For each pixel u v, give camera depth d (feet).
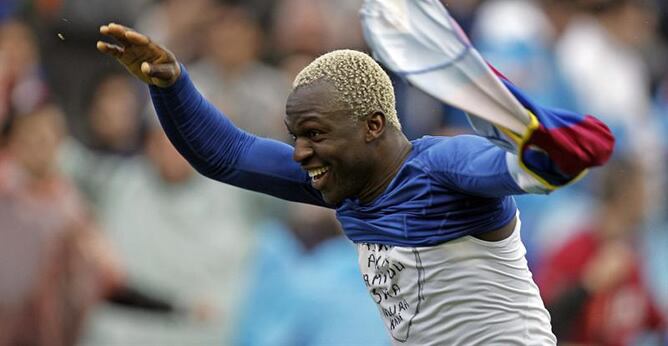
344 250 81.10
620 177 88.02
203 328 83.61
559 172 40.24
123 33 45.57
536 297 47.03
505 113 40.06
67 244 80.84
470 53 40.27
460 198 44.47
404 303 46.57
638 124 108.58
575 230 87.61
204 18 103.45
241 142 49.03
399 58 42.14
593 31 108.78
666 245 104.17
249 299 82.02
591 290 85.25
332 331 79.36
